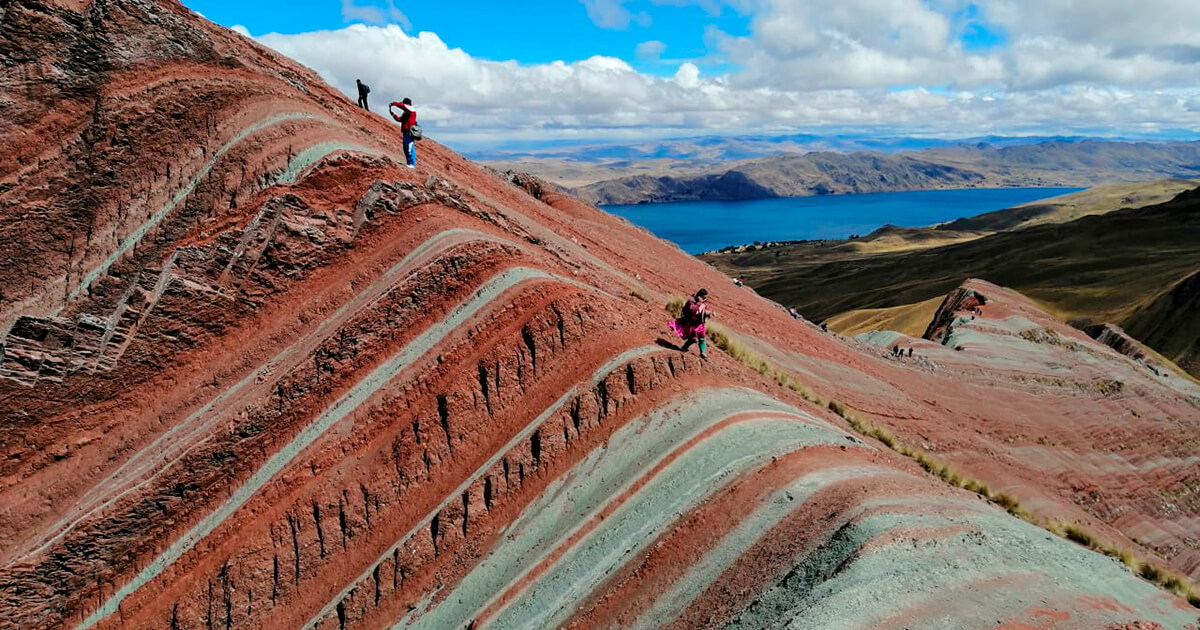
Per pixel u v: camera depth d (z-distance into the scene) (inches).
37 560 579.2
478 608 480.7
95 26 820.6
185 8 986.1
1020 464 1048.2
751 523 416.8
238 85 880.3
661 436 537.0
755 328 1109.1
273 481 603.2
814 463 458.6
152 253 775.1
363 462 597.6
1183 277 3809.1
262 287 737.0
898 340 1888.5
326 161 800.3
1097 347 1913.1
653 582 412.5
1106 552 590.2
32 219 760.3
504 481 552.1
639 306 781.3
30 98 788.0
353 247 777.6
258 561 568.4
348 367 674.8
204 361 706.8
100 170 793.6
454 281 701.9
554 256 854.5
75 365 657.0
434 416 603.8
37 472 634.8
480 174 1337.4
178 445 644.1
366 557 569.9
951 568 333.4
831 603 302.4
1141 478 1205.1
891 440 719.1
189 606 563.2
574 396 575.2
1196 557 1011.9
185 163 824.9
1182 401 1595.7
